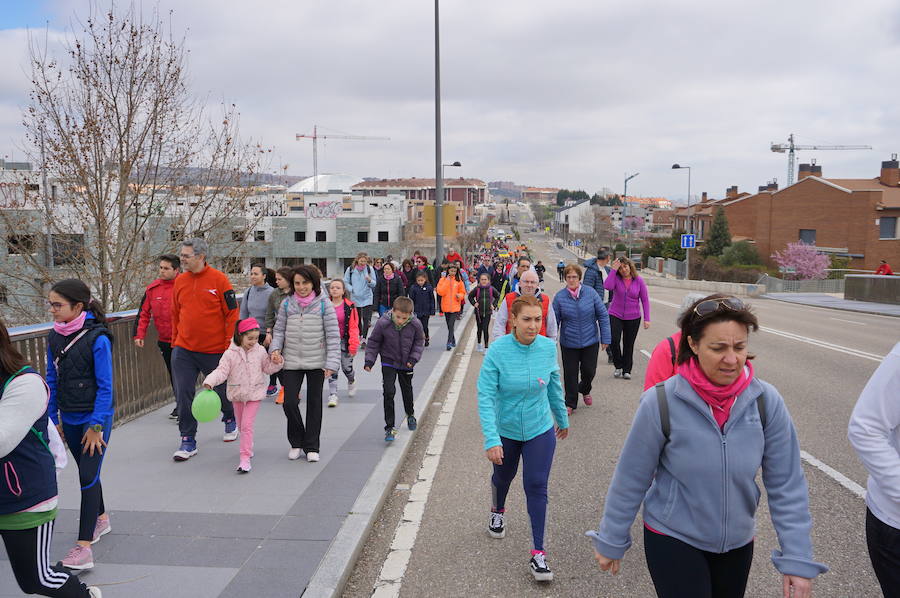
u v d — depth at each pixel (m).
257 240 13.58
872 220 51.97
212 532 4.37
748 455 2.36
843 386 9.66
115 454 6.15
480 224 154.25
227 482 5.37
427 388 9.29
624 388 9.55
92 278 11.67
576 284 8.02
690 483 2.38
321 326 5.95
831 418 7.68
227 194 12.77
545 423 4.20
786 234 57.47
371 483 5.34
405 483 5.71
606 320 8.09
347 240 81.75
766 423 2.40
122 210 11.60
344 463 5.89
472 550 4.38
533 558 3.98
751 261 57.88
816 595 3.68
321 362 5.95
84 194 11.47
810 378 10.30
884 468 2.48
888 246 51.88
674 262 58.81
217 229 13.05
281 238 81.75
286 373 5.95
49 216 11.34
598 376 10.54
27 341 5.83
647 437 2.46
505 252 87.31
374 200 95.00
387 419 6.62
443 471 6.02
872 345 14.41
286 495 5.06
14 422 2.75
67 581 3.07
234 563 3.93
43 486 2.95
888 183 58.47
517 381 4.12
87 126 11.11
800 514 2.38
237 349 5.64
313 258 81.81
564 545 4.42
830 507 4.93
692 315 2.36
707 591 2.39
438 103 18.95
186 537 4.30
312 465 5.82
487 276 13.44
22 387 2.79
